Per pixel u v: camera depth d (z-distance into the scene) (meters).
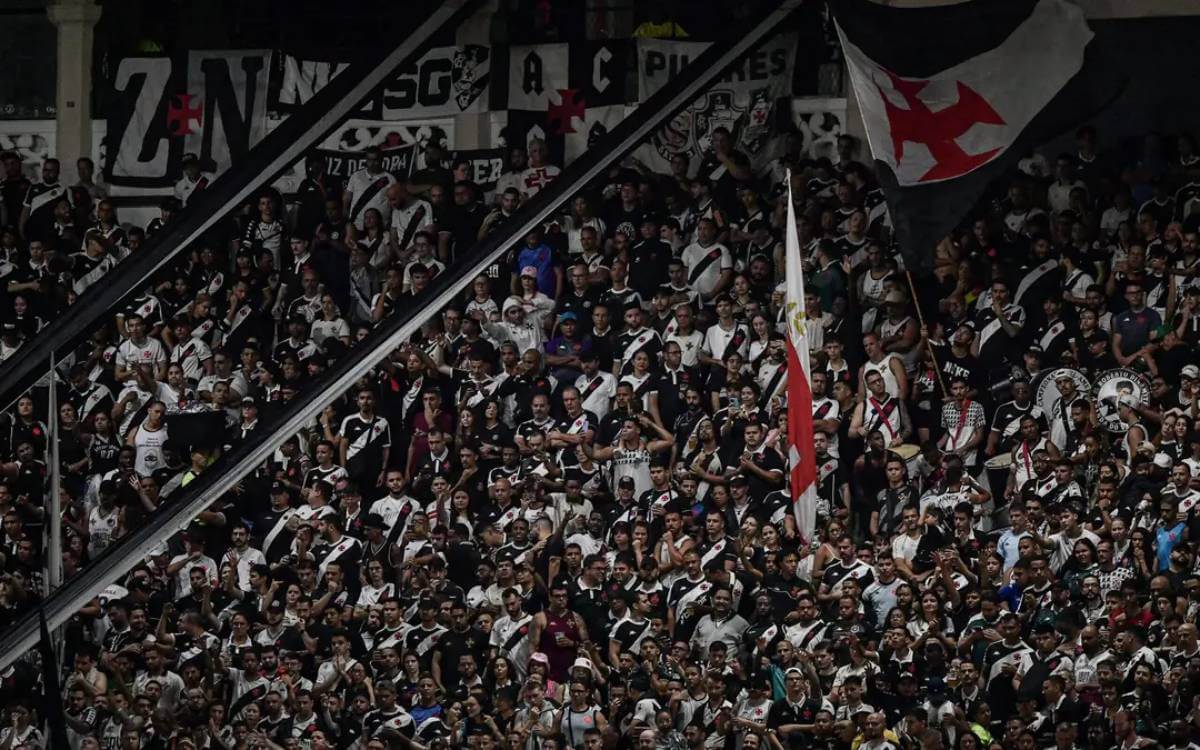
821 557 46.97
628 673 45.47
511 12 65.50
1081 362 52.12
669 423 53.09
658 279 57.03
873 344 52.41
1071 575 45.12
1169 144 57.16
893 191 35.72
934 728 42.34
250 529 52.22
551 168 63.97
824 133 61.12
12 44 70.56
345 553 51.31
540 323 56.91
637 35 64.19
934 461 49.94
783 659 44.19
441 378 55.62
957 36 35.88
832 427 50.66
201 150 67.88
